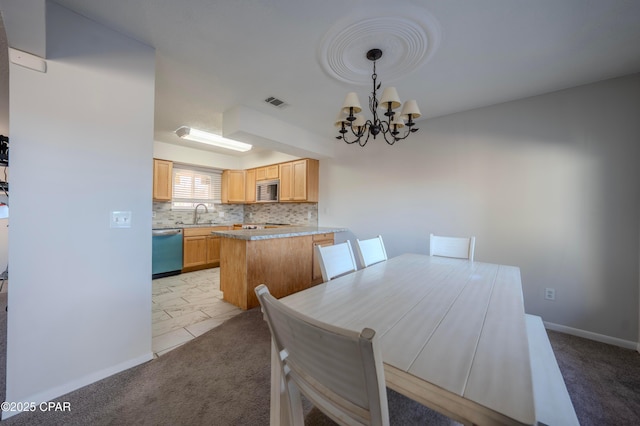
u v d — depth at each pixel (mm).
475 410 544
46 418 1311
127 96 1717
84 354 1552
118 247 1673
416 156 3250
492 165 2715
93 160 1579
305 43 1812
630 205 2098
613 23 1565
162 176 4449
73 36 1510
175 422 1297
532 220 2496
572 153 2322
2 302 2758
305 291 1285
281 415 967
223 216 5789
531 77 2178
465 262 2000
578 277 2289
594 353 1991
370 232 3711
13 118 1344
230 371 1716
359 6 1481
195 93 2559
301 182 4387
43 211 1422
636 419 1360
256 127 2977
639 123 2070
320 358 591
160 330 2301
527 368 658
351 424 646
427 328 886
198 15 1558
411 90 2426
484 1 1418
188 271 4520
